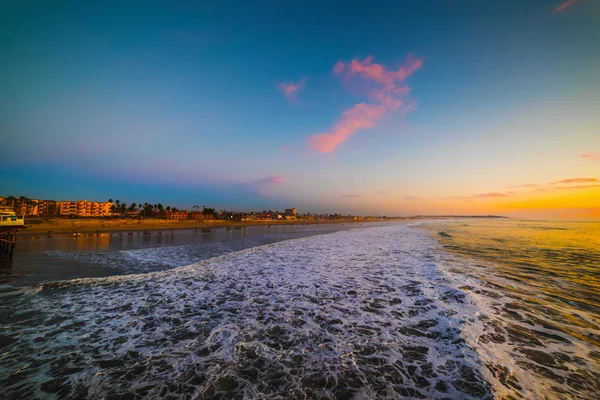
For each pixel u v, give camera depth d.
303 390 4.30
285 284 11.09
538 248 22.38
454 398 4.08
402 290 10.07
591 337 6.13
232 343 5.97
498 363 5.05
